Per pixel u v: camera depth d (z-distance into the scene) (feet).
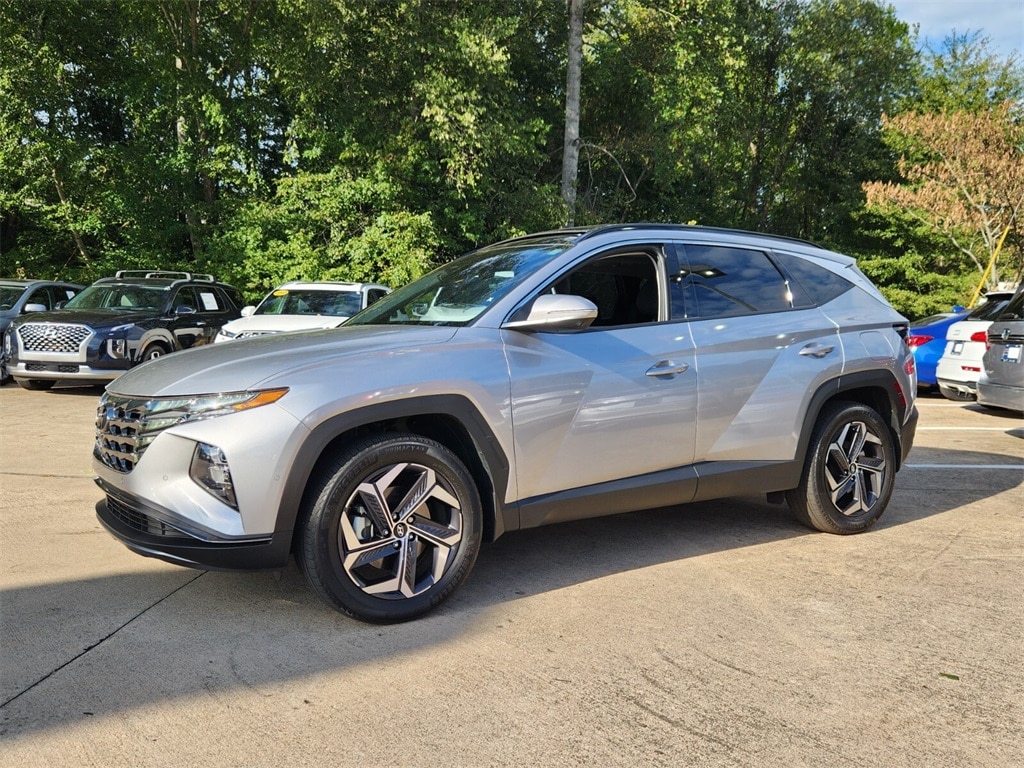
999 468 22.63
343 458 10.42
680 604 11.80
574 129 65.41
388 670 9.53
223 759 7.63
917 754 7.92
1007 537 15.65
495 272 13.35
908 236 85.92
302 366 10.57
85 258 65.77
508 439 11.61
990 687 9.36
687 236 14.39
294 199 60.80
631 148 75.36
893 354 15.93
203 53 67.21
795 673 9.62
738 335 14.03
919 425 30.99
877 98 93.86
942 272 87.10
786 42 93.45
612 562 13.75
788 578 13.03
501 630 10.78
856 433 15.53
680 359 13.29
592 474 12.51
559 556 14.08
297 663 9.70
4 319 39.04
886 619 11.35
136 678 9.25
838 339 15.25
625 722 8.42
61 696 8.79
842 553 14.44
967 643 10.58
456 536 11.30
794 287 15.35
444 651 10.08
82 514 16.14
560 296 11.66
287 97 64.64
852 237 95.71
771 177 102.68
